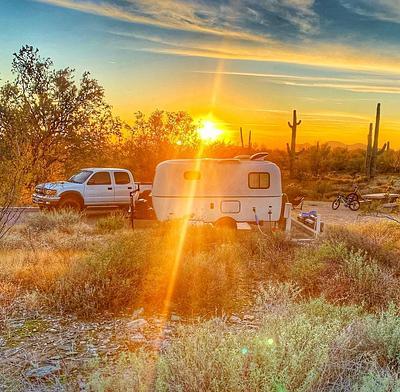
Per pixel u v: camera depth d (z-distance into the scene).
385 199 23.02
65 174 22.42
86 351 4.66
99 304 6.04
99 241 10.75
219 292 6.38
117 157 26.55
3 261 8.10
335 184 35.28
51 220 13.92
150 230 11.20
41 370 4.12
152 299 6.37
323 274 7.19
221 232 10.83
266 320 4.74
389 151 45.03
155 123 27.92
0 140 12.78
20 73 21.62
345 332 4.10
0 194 10.25
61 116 22.05
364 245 8.71
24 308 6.02
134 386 3.27
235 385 3.09
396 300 6.26
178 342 4.00
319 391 3.20
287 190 24.30
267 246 9.56
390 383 3.14
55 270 7.10
